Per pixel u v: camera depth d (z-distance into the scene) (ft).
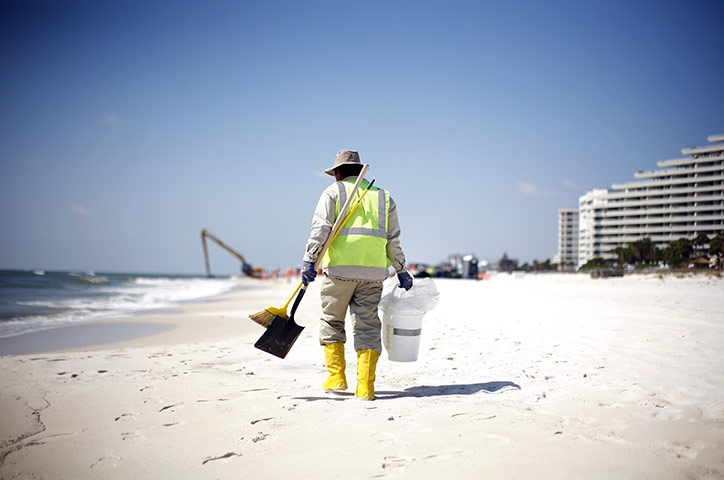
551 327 23.26
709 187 361.51
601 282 120.88
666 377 11.85
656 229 380.78
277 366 15.46
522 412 9.00
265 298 78.23
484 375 13.14
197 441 7.78
